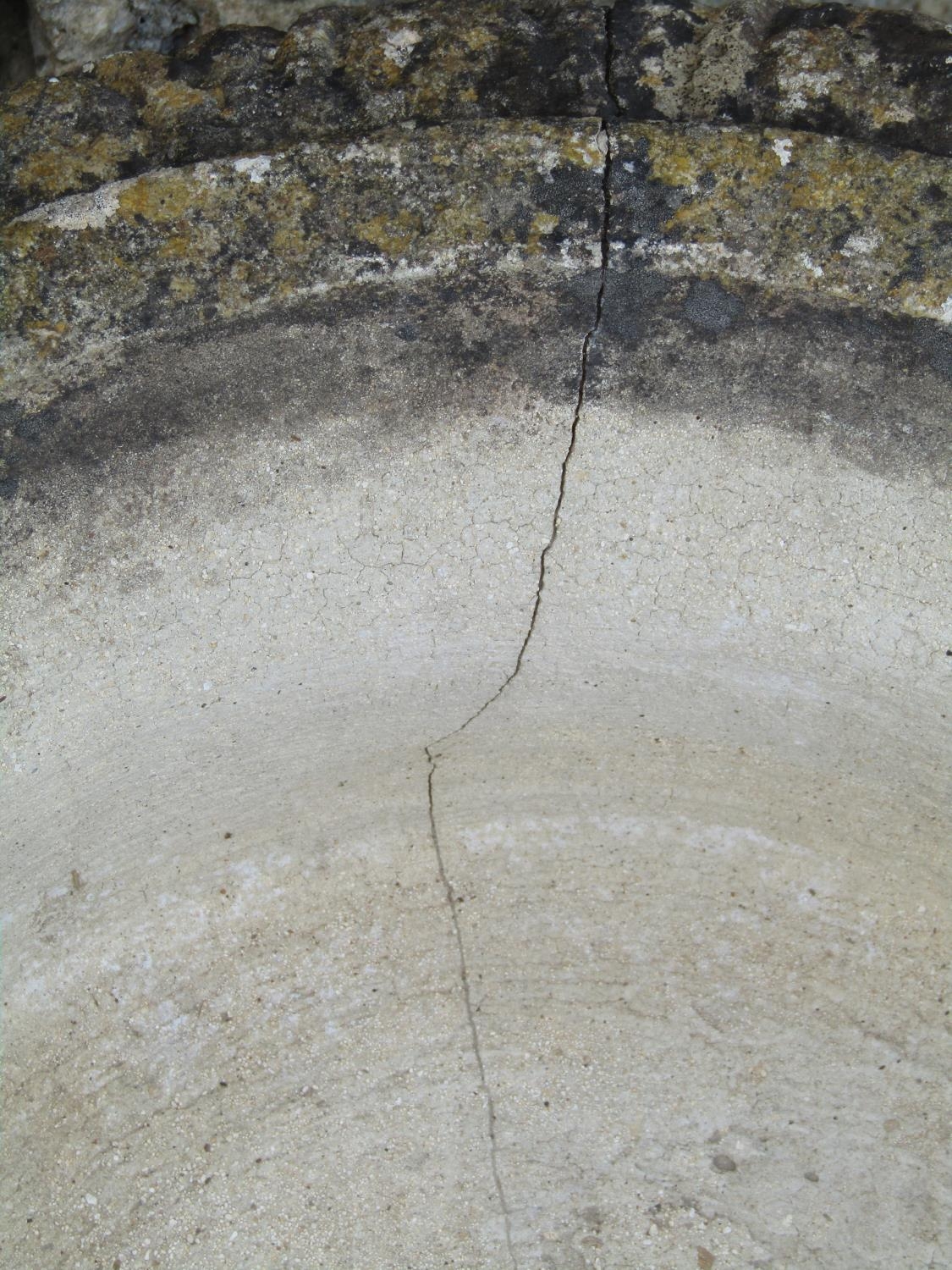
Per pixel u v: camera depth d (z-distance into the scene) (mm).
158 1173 1984
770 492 2029
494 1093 2016
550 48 1964
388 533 2066
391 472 2045
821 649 2055
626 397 2018
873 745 2035
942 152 1882
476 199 1890
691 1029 2014
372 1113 2010
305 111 1958
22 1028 1996
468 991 2047
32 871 2018
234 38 2008
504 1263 1960
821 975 2006
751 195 1868
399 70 1968
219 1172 1987
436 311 1966
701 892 2047
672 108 1944
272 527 2043
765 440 2014
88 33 2266
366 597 2084
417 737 2092
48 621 2008
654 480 2049
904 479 1994
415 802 2080
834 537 2031
